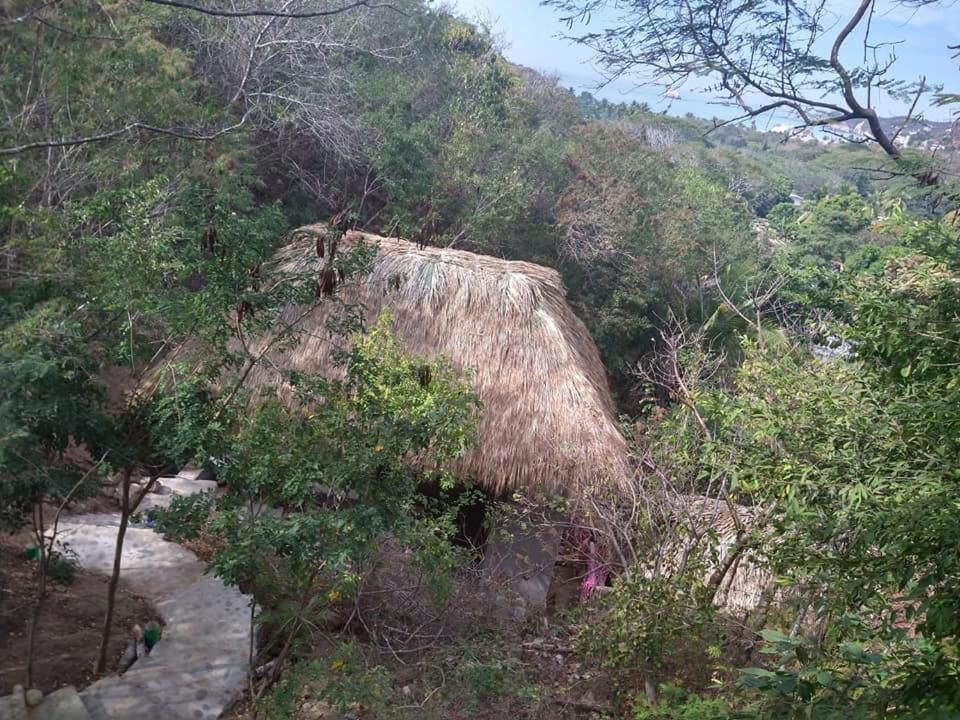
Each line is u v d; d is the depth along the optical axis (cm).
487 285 1131
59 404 572
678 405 938
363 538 543
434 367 791
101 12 1180
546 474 980
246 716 658
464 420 741
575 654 818
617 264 1986
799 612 649
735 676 696
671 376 963
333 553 534
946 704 336
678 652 743
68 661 682
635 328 1925
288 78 1738
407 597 804
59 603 767
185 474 1146
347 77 1828
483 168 1942
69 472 613
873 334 421
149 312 607
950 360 400
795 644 381
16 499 594
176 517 585
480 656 741
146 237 611
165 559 897
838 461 436
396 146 1761
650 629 708
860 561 401
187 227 615
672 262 1972
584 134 2252
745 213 2308
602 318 1909
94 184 1084
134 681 673
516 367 1058
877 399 446
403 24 2206
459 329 1092
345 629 768
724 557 770
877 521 378
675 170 2283
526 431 1005
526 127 2286
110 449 613
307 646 748
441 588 738
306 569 587
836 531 421
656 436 878
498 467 989
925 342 401
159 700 654
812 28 457
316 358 1007
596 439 973
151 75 1178
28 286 708
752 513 716
